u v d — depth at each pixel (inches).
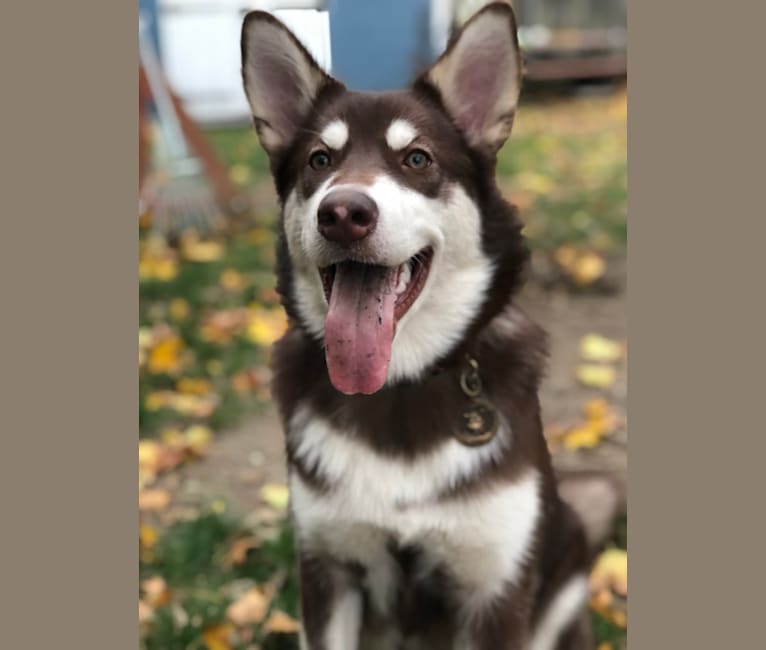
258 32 29.9
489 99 29.7
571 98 143.4
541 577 31.2
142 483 42.2
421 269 28.6
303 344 31.0
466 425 29.0
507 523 28.4
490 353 30.4
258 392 50.5
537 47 141.4
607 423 46.0
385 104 29.1
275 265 31.5
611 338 55.7
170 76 125.7
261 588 36.4
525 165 97.8
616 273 64.5
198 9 126.0
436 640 31.6
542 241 69.1
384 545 28.9
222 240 73.4
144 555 37.7
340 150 28.9
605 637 34.6
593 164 98.2
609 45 144.1
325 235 26.4
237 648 33.9
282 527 39.0
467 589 29.6
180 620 34.8
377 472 28.5
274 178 31.2
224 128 127.4
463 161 29.5
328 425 29.5
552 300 61.1
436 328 29.3
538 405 31.3
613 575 37.0
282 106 30.8
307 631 30.2
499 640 29.4
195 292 61.0
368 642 32.3
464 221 29.0
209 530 39.1
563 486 35.8
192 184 75.4
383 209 26.5
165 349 51.9
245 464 44.8
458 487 28.3
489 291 29.8
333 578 30.2
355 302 28.0
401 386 29.5
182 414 47.9
